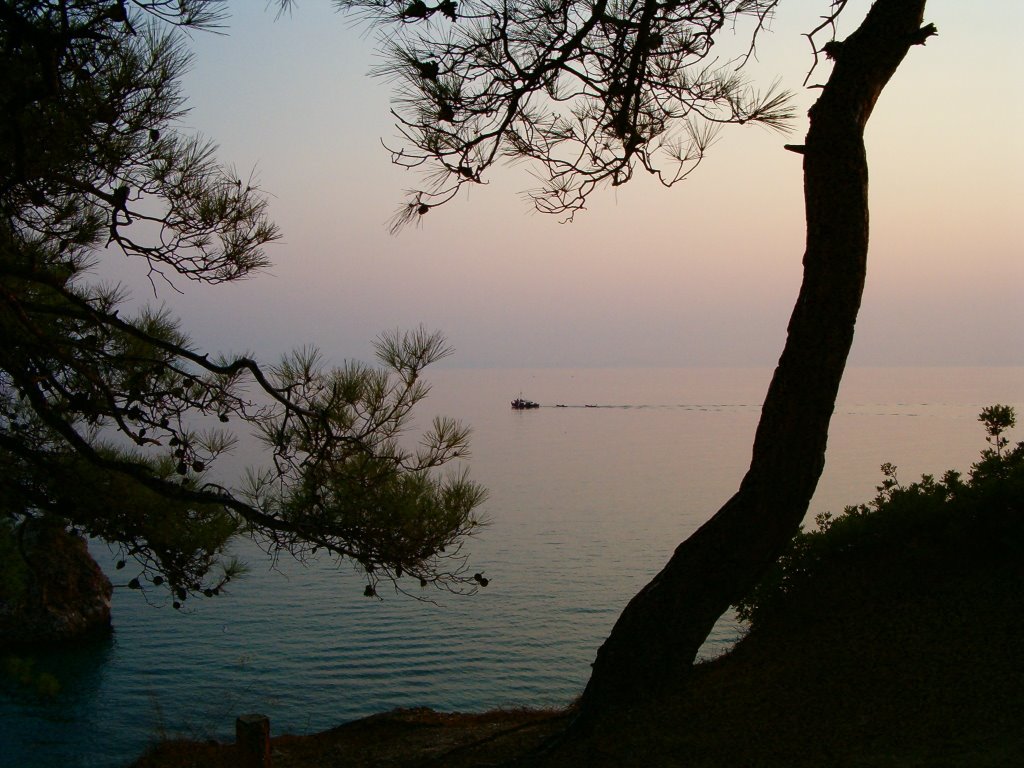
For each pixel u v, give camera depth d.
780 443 5.49
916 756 4.27
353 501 5.85
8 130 4.09
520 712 8.12
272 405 5.85
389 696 27.14
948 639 5.64
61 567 31.25
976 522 7.02
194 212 4.93
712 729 5.05
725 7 5.17
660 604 5.57
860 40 5.51
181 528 6.33
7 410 6.15
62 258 5.14
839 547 7.65
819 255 5.50
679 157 5.59
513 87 5.30
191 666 29.30
